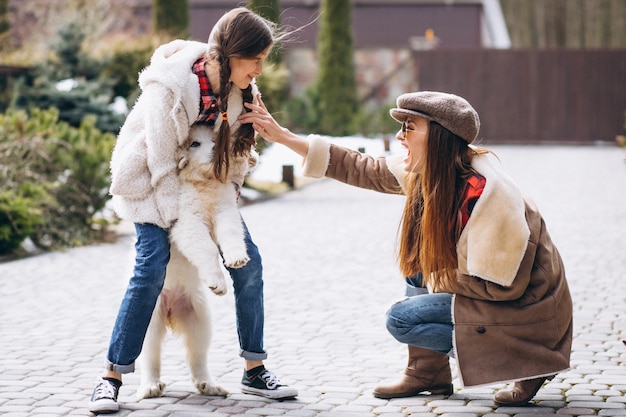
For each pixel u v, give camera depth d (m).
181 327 5.23
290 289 8.66
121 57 19.47
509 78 32.28
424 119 4.76
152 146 4.79
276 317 7.46
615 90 31.81
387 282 9.02
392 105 31.70
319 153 5.13
